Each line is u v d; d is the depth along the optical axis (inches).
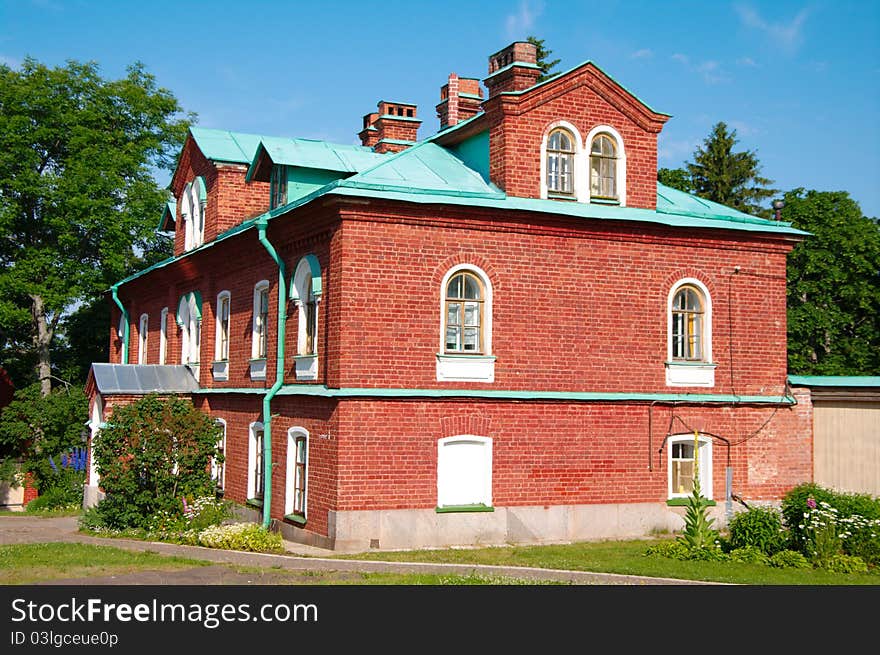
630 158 885.8
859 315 1633.9
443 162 895.1
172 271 1226.6
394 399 769.6
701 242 895.7
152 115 1729.8
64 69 1654.8
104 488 900.0
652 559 709.9
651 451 861.2
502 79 927.7
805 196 1680.6
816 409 928.3
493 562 692.1
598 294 850.8
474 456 799.7
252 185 1123.3
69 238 1581.0
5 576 593.3
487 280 808.3
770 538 725.3
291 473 850.1
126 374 1114.1
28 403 1409.9
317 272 817.5
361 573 626.2
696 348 899.4
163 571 621.0
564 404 830.5
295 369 860.0
